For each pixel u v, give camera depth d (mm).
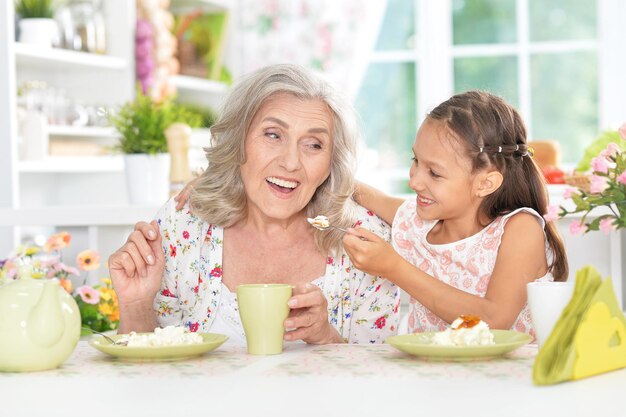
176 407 967
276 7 4914
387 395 1001
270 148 1636
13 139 3207
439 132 1697
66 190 3914
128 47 3910
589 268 1083
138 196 2723
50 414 953
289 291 1313
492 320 1535
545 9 4938
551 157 3271
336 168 1729
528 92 4969
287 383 1077
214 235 1750
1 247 3176
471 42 5055
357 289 1776
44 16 3490
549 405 946
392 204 1878
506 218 1691
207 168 1762
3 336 1169
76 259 2689
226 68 4871
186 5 4660
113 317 2508
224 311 1724
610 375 1095
